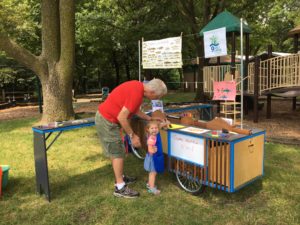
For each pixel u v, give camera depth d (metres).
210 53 4.99
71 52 8.13
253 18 15.99
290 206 3.24
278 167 4.40
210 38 4.93
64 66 8.16
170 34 14.43
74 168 4.65
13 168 4.72
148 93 3.36
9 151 5.73
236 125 3.77
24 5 15.35
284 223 2.92
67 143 6.17
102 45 19.28
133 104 3.28
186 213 3.15
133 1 15.97
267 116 8.82
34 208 3.37
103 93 17.80
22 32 15.22
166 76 30.28
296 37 10.02
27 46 17.42
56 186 3.96
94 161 4.97
